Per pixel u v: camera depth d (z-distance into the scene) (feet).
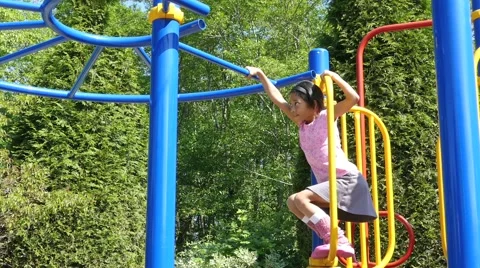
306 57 42.37
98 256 22.95
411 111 17.39
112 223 23.70
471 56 5.67
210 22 43.65
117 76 25.46
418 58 17.70
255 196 46.96
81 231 22.71
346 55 18.03
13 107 25.94
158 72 7.65
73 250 22.56
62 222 22.44
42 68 25.70
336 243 6.97
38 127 24.36
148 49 45.73
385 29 11.24
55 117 24.36
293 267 31.04
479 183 5.39
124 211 24.62
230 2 44.75
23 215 21.42
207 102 50.03
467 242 5.26
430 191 16.90
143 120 27.89
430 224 16.70
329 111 7.20
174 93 7.64
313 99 8.49
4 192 21.79
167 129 7.47
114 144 25.07
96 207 23.45
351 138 16.71
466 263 5.22
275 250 32.19
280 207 45.01
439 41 5.72
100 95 13.03
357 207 7.84
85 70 11.73
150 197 7.30
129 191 25.26
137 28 48.98
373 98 17.48
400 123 17.17
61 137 24.07
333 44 18.43
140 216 25.55
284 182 43.45
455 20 5.67
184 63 48.08
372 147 10.05
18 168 22.91
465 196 5.33
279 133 45.98
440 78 5.66
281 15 45.88
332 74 7.86
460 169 5.39
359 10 17.97
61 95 12.76
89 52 24.98
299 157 18.60
